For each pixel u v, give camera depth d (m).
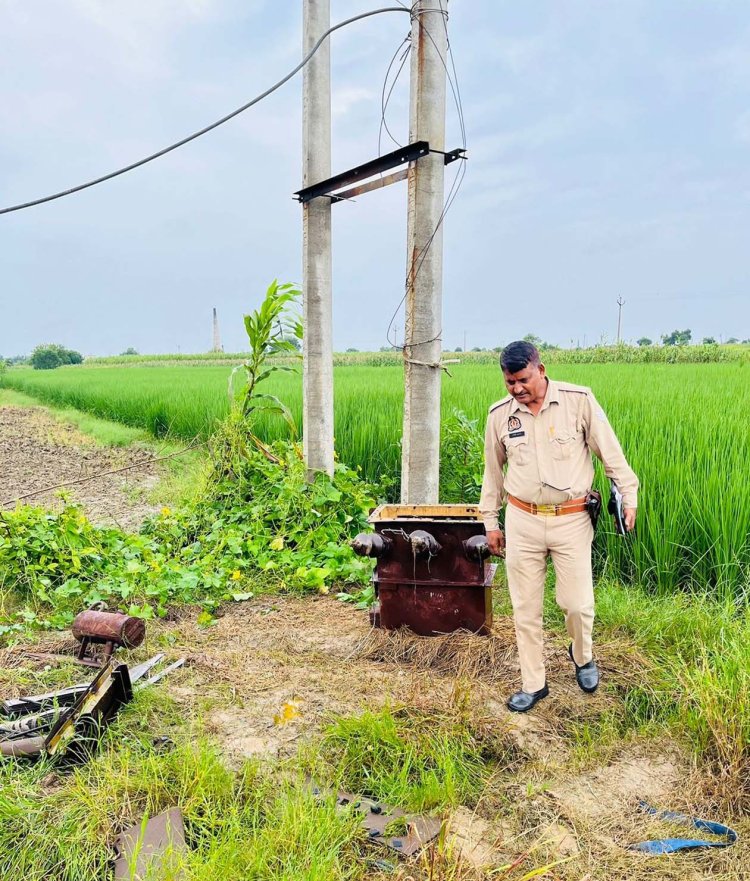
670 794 2.76
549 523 3.18
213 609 4.89
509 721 3.22
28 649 4.15
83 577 5.20
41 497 8.87
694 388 10.98
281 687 3.62
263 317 6.82
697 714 3.09
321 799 2.62
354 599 4.98
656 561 4.68
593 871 2.35
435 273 5.03
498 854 2.43
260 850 2.32
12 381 43.19
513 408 3.20
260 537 5.91
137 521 7.38
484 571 3.95
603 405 8.39
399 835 2.51
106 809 2.57
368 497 6.32
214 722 3.28
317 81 6.07
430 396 5.14
